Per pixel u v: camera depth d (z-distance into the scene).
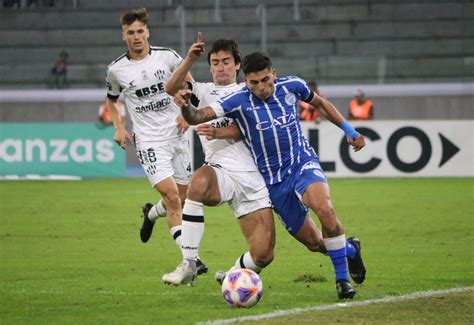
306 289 23.89
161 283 25.42
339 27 87.25
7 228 39.69
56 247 33.81
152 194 55.00
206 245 34.06
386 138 62.03
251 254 22.45
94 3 90.25
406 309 20.62
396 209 45.62
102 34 88.88
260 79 21.48
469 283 24.81
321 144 62.22
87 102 82.44
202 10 88.38
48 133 65.94
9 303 22.36
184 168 28.14
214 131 22.17
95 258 30.94
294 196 22.08
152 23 88.25
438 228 38.53
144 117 27.61
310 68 83.56
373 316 19.80
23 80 85.12
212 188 22.41
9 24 90.12
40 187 59.66
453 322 19.20
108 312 20.98
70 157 66.12
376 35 86.94
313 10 88.88
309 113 69.69
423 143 62.03
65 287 24.88
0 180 65.06
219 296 22.97
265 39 85.38
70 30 89.06
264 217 22.36
